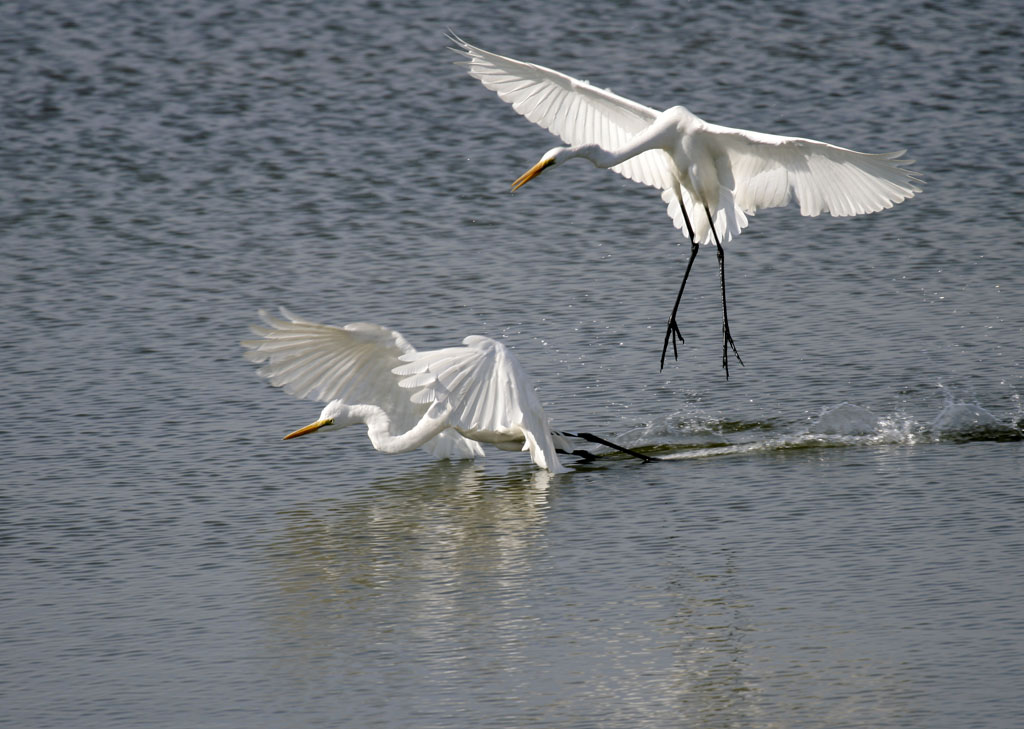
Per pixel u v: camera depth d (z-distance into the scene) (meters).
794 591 10.21
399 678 9.16
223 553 11.46
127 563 11.27
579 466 13.49
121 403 15.15
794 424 14.23
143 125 27.06
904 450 13.37
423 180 24.08
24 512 12.35
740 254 20.61
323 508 12.47
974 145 25.33
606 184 23.86
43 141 26.34
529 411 12.72
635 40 30.81
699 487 12.66
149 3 33.97
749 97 27.84
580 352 16.66
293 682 9.16
